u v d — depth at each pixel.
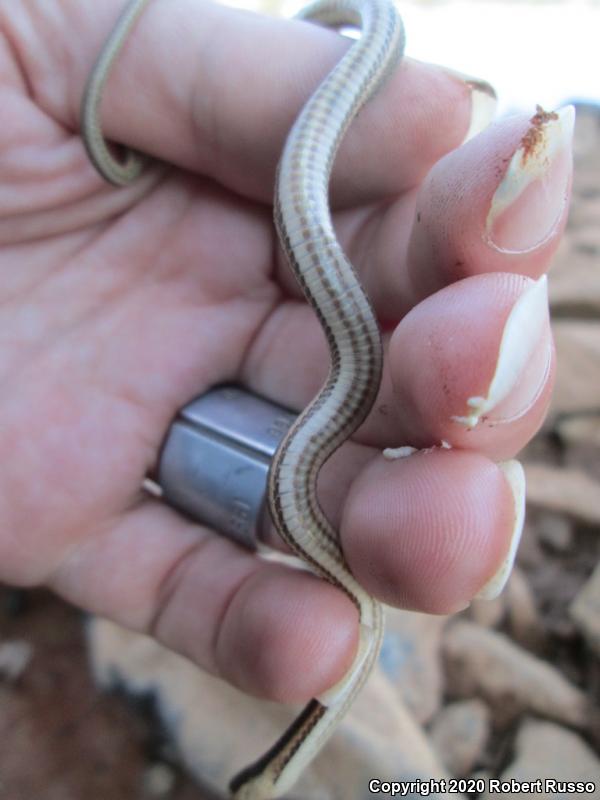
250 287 0.10
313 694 0.08
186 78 0.08
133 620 0.10
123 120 0.08
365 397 0.08
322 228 0.07
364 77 0.07
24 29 0.08
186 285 0.10
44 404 0.09
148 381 0.10
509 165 0.06
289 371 0.10
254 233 0.09
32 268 0.09
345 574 0.08
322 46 0.08
